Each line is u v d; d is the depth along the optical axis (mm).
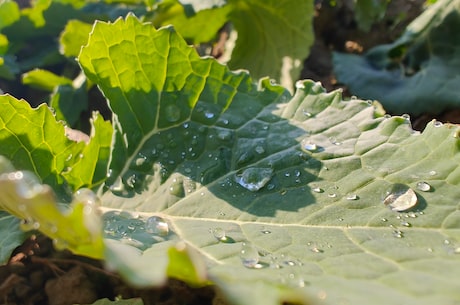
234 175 283
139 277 221
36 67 416
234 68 399
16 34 418
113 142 297
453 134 265
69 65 416
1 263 273
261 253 251
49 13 412
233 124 295
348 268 237
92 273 304
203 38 402
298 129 289
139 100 298
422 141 271
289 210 267
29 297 306
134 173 293
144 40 297
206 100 300
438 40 373
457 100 352
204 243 257
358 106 290
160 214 279
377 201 261
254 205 272
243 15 386
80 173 295
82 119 392
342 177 271
